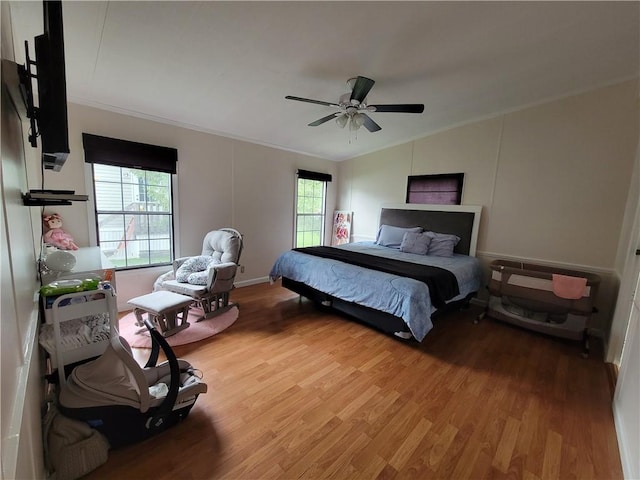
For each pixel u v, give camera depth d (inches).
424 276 105.3
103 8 66.7
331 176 217.6
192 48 82.8
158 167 131.9
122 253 130.0
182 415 64.4
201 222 152.2
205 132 148.9
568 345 109.1
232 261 131.3
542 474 56.2
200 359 92.7
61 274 75.6
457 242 156.3
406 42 84.1
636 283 90.7
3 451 27.0
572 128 122.7
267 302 147.9
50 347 61.6
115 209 125.8
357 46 85.3
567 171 125.1
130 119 124.2
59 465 50.5
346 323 123.6
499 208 145.5
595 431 67.2
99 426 54.1
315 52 87.1
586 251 122.4
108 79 98.3
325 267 124.8
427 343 108.7
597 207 119.0
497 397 78.4
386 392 79.2
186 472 54.3
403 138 177.9
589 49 90.4
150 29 74.5
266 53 86.7
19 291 42.1
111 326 67.0
